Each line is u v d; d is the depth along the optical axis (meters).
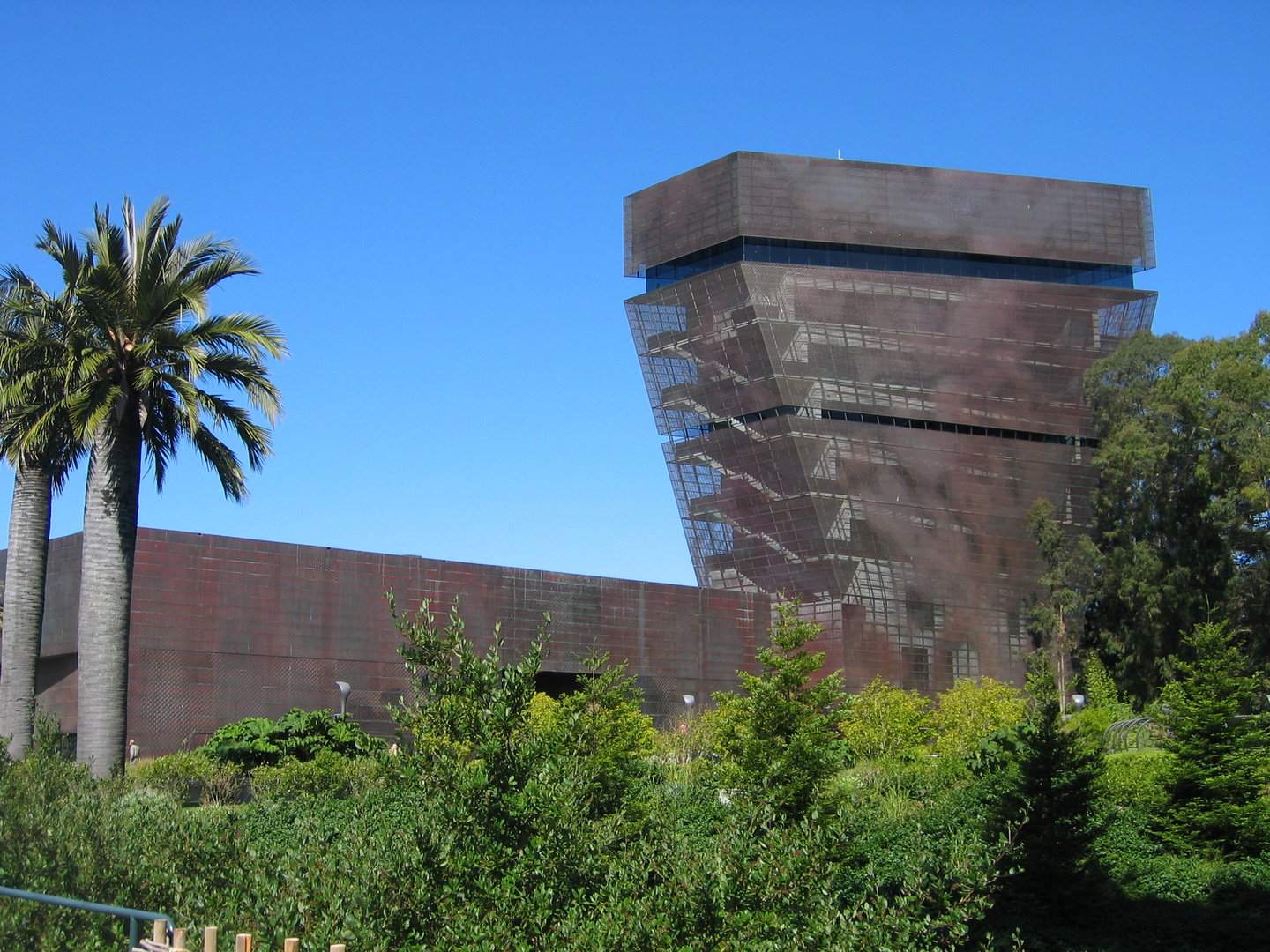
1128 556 85.88
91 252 32.94
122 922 13.23
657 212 104.31
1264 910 25.28
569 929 11.47
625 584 79.25
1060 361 102.25
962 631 96.94
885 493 96.69
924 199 103.31
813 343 96.38
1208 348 81.75
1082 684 91.69
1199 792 29.67
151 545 59.25
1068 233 106.00
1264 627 79.19
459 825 12.77
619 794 26.48
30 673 34.59
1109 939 23.73
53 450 35.22
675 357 98.94
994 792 27.67
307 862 13.27
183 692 58.97
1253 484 76.25
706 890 11.86
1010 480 100.25
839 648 92.06
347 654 65.00
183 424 33.69
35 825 14.84
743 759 29.09
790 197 100.75
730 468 98.00
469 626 70.81
